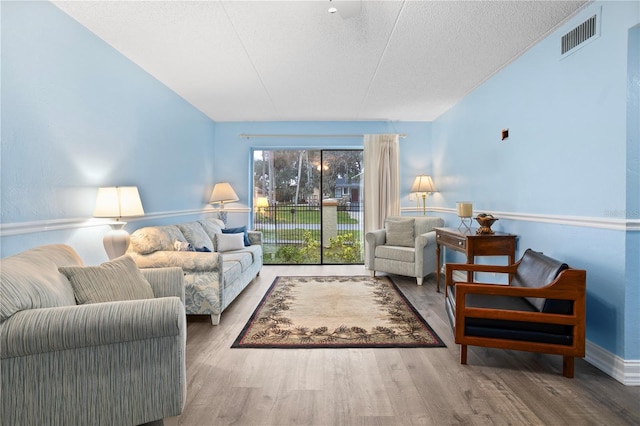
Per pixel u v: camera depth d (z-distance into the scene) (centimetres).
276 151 572
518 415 165
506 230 327
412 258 427
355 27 253
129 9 227
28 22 203
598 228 216
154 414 140
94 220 262
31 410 128
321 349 241
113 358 135
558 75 252
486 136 365
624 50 198
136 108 319
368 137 539
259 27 252
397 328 279
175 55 299
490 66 326
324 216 572
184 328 151
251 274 410
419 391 187
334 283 431
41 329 124
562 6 225
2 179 188
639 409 170
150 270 206
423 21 244
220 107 466
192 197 457
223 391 187
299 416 165
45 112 216
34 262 153
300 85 378
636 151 197
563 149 247
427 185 501
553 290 199
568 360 200
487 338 209
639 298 199
